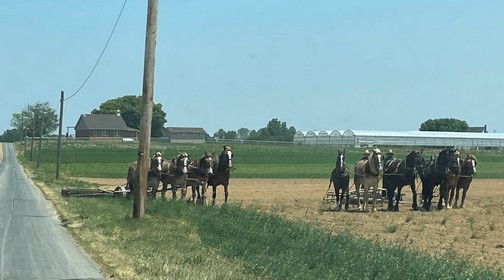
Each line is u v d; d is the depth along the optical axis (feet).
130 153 338.95
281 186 157.17
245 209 69.46
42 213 78.13
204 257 44.73
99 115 552.82
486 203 117.39
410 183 99.50
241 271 39.91
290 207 101.86
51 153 346.95
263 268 39.63
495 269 43.96
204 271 39.14
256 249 46.98
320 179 188.34
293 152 350.43
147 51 67.51
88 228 60.70
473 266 42.83
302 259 42.60
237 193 133.28
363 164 99.30
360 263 40.11
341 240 49.34
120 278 37.99
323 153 341.62
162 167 86.63
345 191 97.30
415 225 77.30
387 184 99.50
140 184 66.33
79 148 377.71
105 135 541.34
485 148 454.40
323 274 37.76
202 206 74.18
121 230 58.85
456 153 100.89
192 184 88.53
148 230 58.59
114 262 43.04
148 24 67.15
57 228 62.85
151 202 76.33
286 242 49.42
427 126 547.49
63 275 39.14
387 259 40.88
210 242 51.31
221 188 148.46
